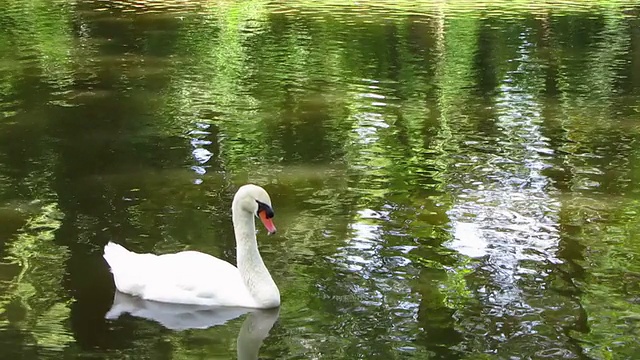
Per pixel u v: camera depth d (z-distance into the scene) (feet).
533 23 88.53
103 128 43.60
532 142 42.06
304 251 27.27
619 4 104.83
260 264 23.40
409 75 60.39
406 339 21.31
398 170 36.81
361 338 21.34
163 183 34.50
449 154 39.60
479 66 64.13
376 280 25.04
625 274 25.68
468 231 29.22
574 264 26.40
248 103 50.21
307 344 20.99
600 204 32.35
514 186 34.63
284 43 73.31
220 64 62.69
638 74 60.95
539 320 22.54
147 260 24.39
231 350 20.66
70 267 25.82
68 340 21.11
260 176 35.68
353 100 51.52
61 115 46.26
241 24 85.05
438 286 24.63
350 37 77.77
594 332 21.88
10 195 32.63
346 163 37.86
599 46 73.72
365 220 30.27
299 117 46.93
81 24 82.64
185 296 23.44
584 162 38.37
